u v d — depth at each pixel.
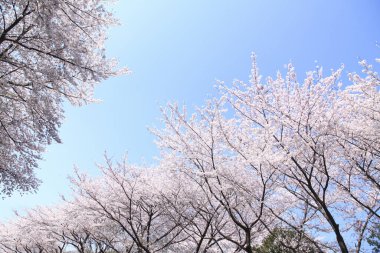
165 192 9.20
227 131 7.57
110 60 7.20
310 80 7.19
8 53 6.59
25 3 6.04
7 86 6.55
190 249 10.20
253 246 9.81
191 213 9.53
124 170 10.22
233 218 7.23
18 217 12.52
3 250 15.94
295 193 7.69
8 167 7.18
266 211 8.41
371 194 8.41
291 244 8.67
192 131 7.87
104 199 9.65
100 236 11.16
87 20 6.99
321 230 8.88
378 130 6.77
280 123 7.32
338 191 8.23
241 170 7.82
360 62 6.70
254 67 7.67
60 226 11.26
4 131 7.25
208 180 7.98
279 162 6.79
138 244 8.61
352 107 6.96
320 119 6.93
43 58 6.86
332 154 7.48
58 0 6.16
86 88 7.84
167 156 8.34
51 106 7.23
